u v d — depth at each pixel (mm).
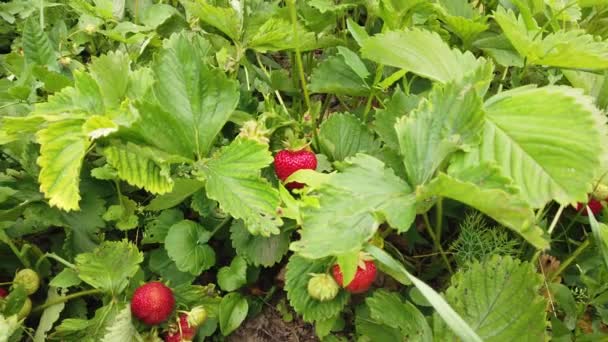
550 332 337
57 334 324
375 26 522
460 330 258
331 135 400
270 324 387
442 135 313
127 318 321
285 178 369
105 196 385
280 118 393
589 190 292
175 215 388
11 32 542
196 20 488
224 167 340
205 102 352
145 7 537
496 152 311
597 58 343
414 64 366
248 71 479
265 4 510
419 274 398
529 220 256
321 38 464
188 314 334
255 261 367
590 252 375
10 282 352
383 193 297
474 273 322
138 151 331
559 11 439
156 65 347
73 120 317
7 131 324
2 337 299
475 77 324
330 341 355
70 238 365
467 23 441
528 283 313
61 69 472
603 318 339
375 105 492
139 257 343
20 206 351
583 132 301
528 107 319
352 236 280
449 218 420
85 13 503
